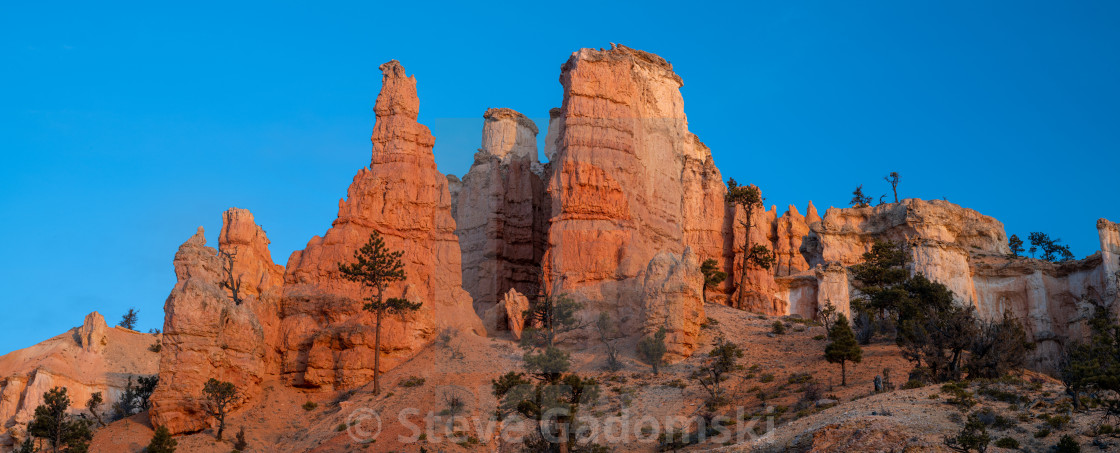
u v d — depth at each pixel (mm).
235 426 66188
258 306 76750
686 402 50969
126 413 76625
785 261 104250
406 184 85312
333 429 61875
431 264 81938
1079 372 44375
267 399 70875
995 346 54906
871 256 90062
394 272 74375
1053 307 94125
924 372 55062
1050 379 55156
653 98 72562
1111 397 45250
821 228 106812
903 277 81688
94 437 65750
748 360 64812
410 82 90062
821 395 54250
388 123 88125
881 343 68812
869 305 74938
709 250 96875
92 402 74688
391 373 70500
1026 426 41906
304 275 80062
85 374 88500
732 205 100500
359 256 74500
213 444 62906
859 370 59906
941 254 92625
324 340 74688
